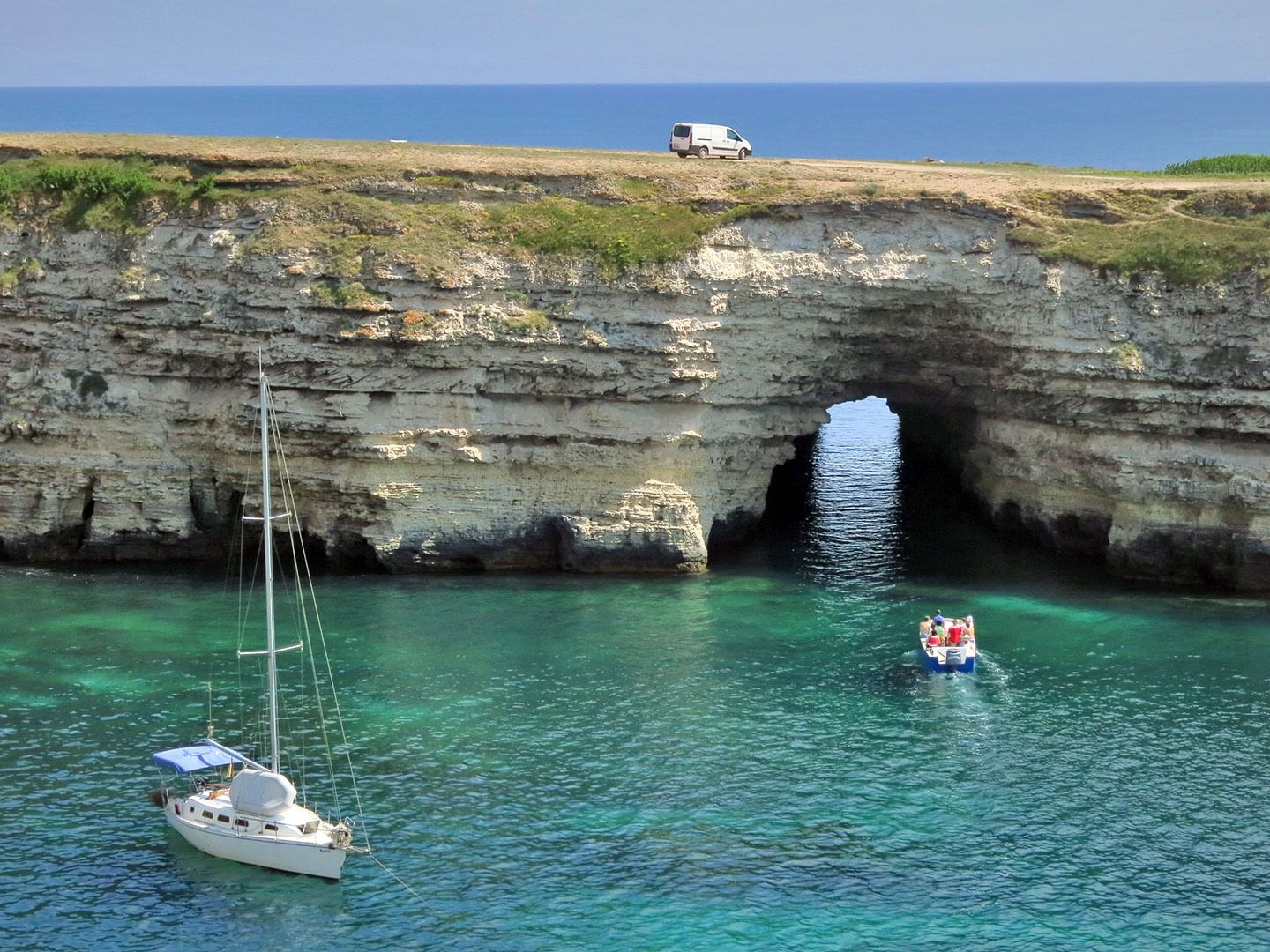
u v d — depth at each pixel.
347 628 58.84
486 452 65.69
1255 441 63.56
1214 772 47.62
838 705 52.38
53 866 41.84
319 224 67.06
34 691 52.41
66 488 66.62
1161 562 65.56
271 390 65.06
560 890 40.78
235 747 48.38
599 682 53.94
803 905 40.19
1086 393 65.75
